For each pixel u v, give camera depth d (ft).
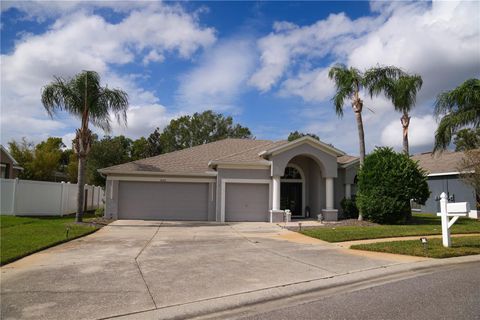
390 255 33.94
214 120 183.32
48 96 57.11
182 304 19.66
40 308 18.71
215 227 58.80
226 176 70.90
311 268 28.25
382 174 62.39
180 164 74.84
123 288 22.38
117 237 45.32
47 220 61.93
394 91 69.62
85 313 18.10
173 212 71.56
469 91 66.13
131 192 71.05
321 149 72.18
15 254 31.32
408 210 63.26
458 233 50.67
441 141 71.46
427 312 18.30
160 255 33.30
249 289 22.40
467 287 23.18
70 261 30.19
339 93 68.74
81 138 58.90
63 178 153.17
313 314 18.33
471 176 66.03
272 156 70.13
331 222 67.36
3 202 66.39
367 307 19.27
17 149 129.70
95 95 59.16
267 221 71.46
